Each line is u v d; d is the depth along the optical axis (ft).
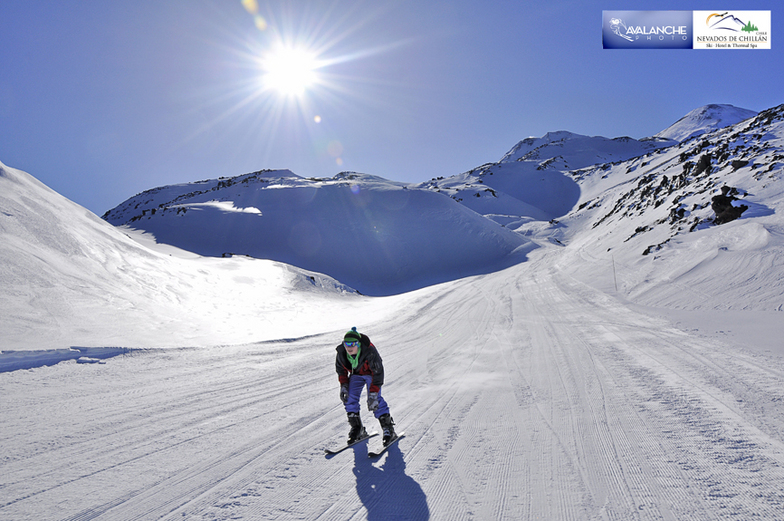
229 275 84.69
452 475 10.21
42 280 38.24
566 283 65.92
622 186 312.50
